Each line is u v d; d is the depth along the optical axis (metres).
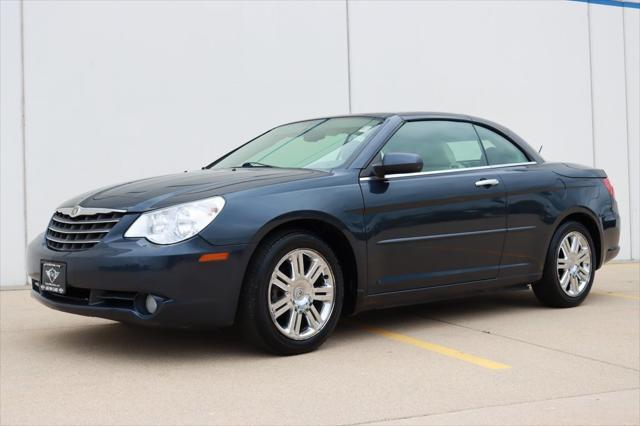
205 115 7.98
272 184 4.43
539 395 3.65
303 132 5.57
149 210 4.17
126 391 3.66
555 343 4.81
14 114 7.23
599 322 5.52
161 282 3.99
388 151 5.05
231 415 3.29
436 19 9.34
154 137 7.76
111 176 7.60
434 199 5.07
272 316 4.29
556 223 5.90
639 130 10.89
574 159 10.49
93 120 7.52
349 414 3.31
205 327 4.18
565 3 10.37
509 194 5.57
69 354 4.44
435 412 3.36
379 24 8.94
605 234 6.35
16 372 4.03
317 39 8.55
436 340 4.89
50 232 4.64
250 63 8.19
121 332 5.08
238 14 8.12
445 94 9.43
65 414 3.30
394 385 3.79
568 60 10.41
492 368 4.16
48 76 7.34
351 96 8.78
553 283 5.96
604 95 10.71
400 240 4.88
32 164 7.30
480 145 5.68
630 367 4.21
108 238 4.15
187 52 7.89
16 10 7.22
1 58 7.18
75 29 7.43
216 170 5.11
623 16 10.88
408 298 5.00
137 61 7.68
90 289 4.21
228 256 4.12
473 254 5.32
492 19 9.77
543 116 10.23
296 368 4.12
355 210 4.65
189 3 7.89
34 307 6.13
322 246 4.50
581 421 3.26
